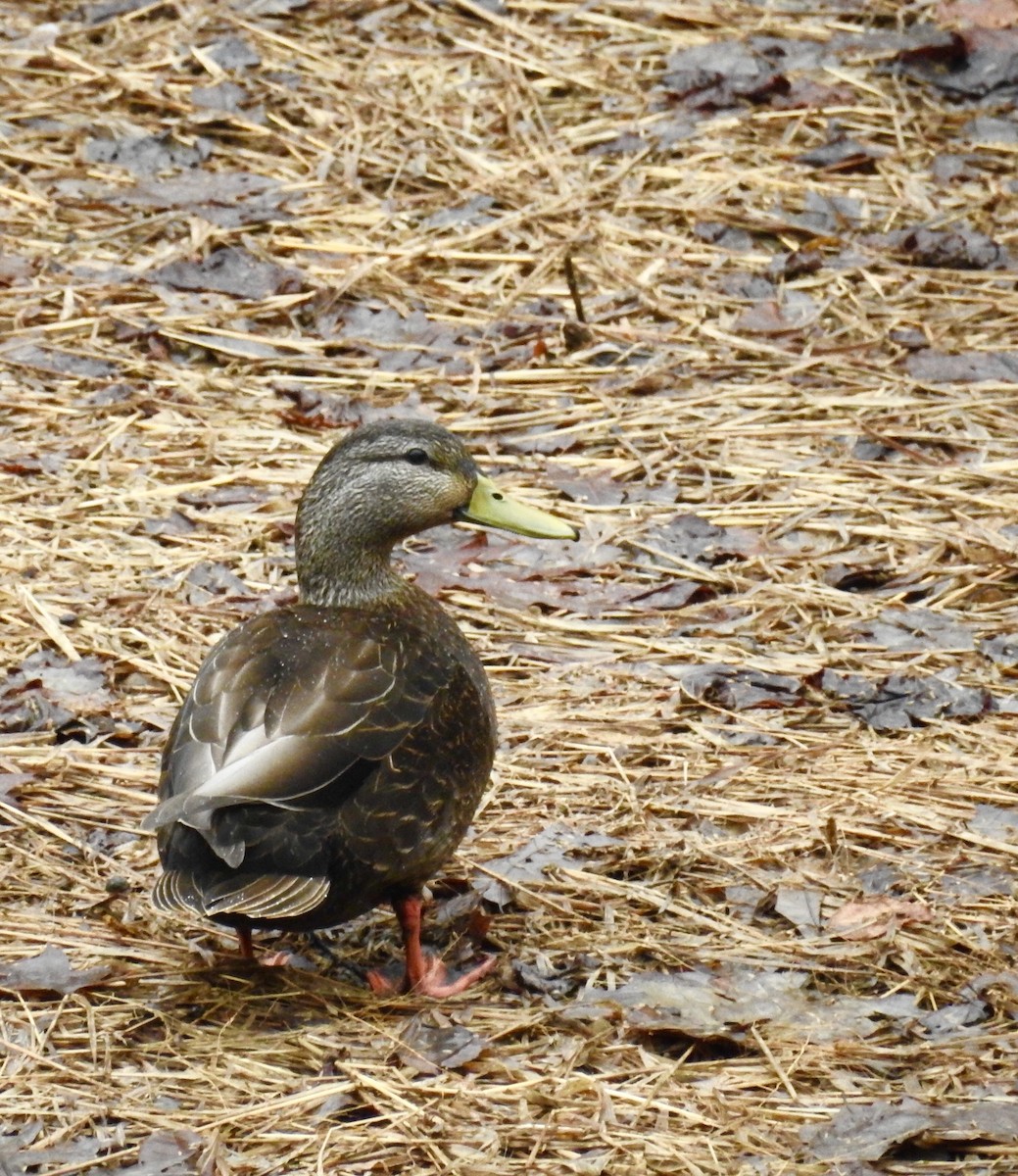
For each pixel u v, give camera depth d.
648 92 17.19
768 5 18.42
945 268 15.34
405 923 8.42
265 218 15.41
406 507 9.27
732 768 9.88
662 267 15.16
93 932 8.66
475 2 18.14
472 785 8.57
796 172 16.33
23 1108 7.42
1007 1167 7.17
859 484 12.70
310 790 7.81
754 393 13.70
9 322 14.12
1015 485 12.68
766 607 11.40
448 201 15.86
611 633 11.19
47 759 9.83
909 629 11.22
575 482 12.65
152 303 14.47
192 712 8.09
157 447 12.89
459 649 9.13
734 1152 7.22
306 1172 7.10
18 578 11.39
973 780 9.83
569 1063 7.71
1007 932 8.65
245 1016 8.14
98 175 15.97
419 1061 7.73
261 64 17.36
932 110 17.17
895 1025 8.05
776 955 8.54
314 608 8.92
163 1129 7.32
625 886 9.01
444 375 13.77
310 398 13.43
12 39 17.53
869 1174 7.09
